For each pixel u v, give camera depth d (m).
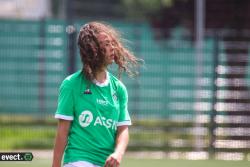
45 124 40.28
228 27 44.94
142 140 38.56
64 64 40.88
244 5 44.53
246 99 37.38
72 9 56.19
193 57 40.28
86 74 13.32
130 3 53.28
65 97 13.35
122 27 41.31
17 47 41.09
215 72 37.53
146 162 34.06
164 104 40.28
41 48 41.00
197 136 37.66
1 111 40.66
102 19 49.66
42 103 40.78
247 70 37.50
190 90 40.12
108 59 13.41
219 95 37.56
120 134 13.68
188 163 34.16
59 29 40.81
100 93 13.40
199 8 38.69
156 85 40.38
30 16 61.62
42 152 37.44
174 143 37.88
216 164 33.94
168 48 40.50
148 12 51.03
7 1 61.12
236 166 33.22
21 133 39.84
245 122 37.34
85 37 13.35
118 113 13.62
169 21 47.97
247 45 37.44
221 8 44.75
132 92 40.28
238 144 37.34
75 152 13.34
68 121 13.38
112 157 13.20
